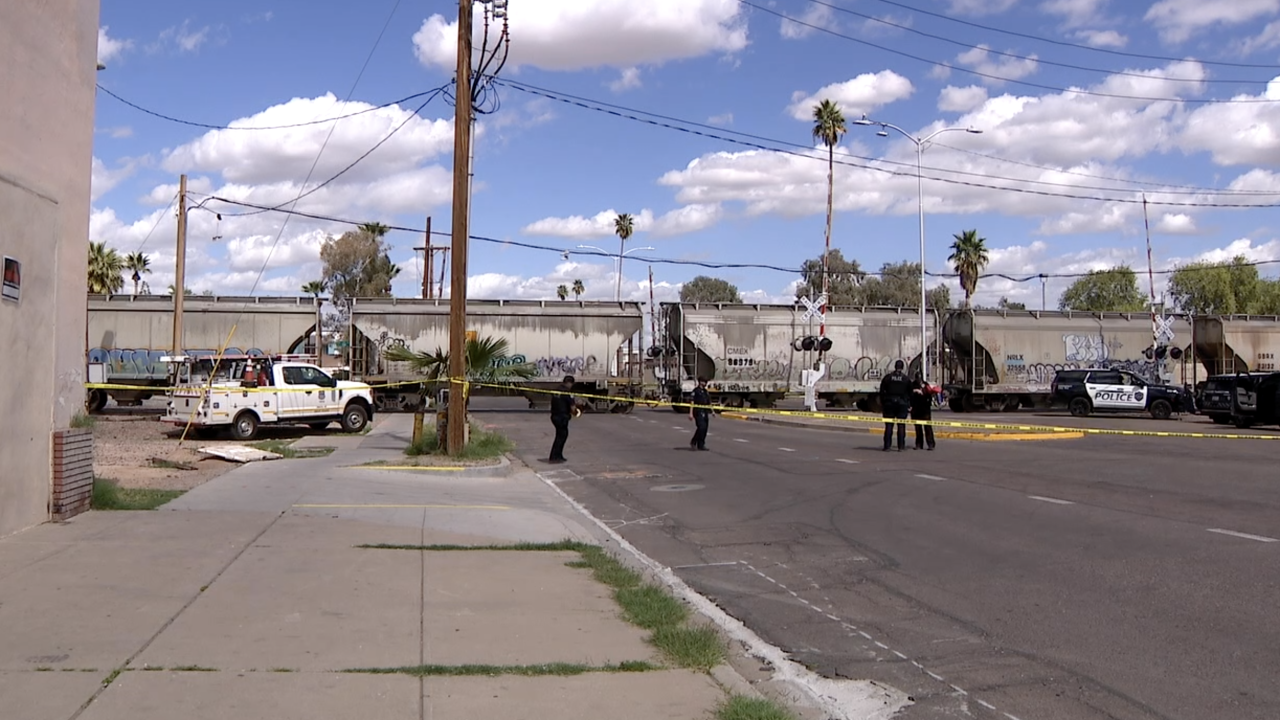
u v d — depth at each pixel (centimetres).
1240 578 893
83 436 1130
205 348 4206
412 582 847
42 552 909
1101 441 2584
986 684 627
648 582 878
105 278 6334
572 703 557
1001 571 956
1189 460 1977
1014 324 4966
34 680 560
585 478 1842
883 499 1449
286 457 1991
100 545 950
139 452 2041
